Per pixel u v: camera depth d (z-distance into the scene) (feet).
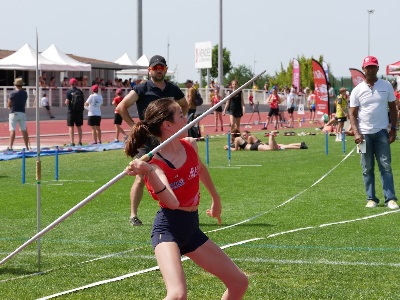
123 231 44.55
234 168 81.15
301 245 39.52
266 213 50.75
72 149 103.19
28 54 204.64
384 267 34.60
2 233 44.29
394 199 52.85
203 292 30.68
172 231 23.22
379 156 52.65
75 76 260.01
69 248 39.65
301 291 30.60
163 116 23.68
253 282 32.01
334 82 278.67
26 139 105.81
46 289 31.42
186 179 23.38
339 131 123.85
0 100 207.62
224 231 43.88
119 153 101.04
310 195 59.82
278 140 126.11
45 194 61.52
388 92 52.08
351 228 44.62
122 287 31.53
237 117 111.75
